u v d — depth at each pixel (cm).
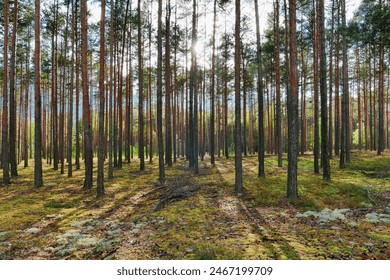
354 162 1933
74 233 719
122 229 748
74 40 2033
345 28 1795
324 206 902
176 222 780
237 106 1148
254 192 1102
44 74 2892
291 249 547
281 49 2139
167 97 2144
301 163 2028
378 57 2653
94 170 2123
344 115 1781
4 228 780
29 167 2514
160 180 1452
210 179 1495
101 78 1227
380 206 877
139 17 1939
